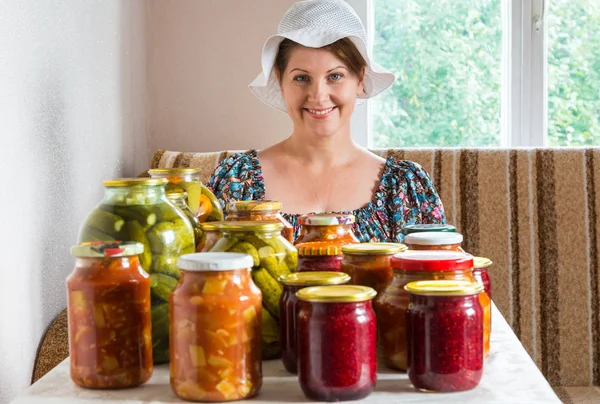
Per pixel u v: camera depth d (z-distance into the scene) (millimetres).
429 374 791
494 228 1987
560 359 1967
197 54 2320
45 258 1418
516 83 2400
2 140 1209
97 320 819
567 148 2023
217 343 765
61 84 1517
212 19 2311
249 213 988
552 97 2436
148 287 852
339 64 1540
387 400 772
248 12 2303
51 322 1451
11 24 1258
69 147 1565
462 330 789
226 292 771
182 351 775
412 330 805
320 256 942
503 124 2441
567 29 2412
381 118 2445
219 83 2326
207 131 2338
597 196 1973
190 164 2082
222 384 768
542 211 1979
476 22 2416
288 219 1617
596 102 2428
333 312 764
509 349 966
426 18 2412
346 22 1541
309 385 771
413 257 868
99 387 826
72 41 1597
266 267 909
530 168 1996
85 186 1685
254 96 2324
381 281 910
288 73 1563
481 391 798
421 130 2445
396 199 1638
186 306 767
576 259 1967
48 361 1350
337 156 1651
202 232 1045
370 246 941
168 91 2334
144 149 2295
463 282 824
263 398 790
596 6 2404
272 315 921
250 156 1699
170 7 2312
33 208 1353
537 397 776
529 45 2391
